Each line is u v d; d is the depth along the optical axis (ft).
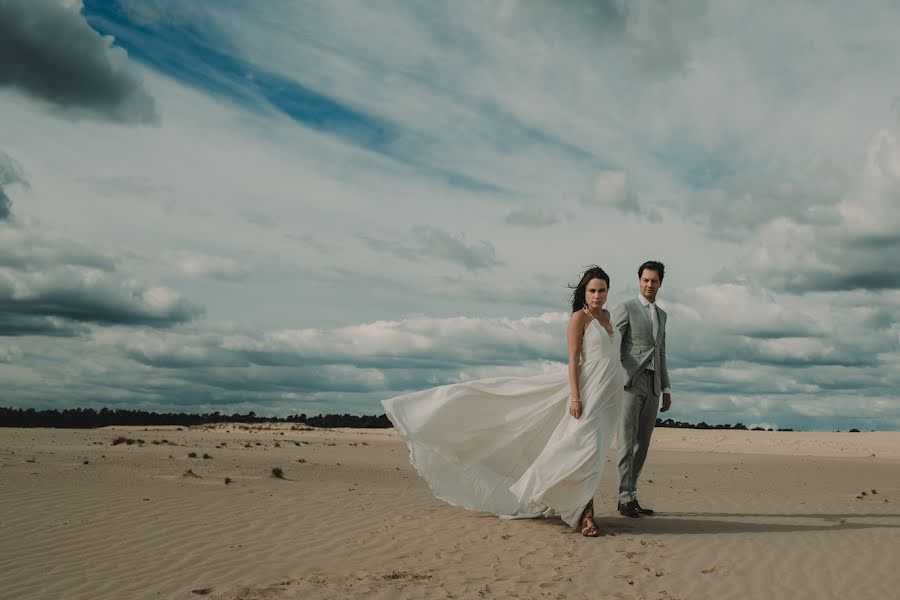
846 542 23.72
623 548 22.54
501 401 27.32
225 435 124.57
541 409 27.14
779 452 99.14
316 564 20.51
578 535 24.50
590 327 25.43
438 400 27.09
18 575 18.98
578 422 25.02
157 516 27.04
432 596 17.28
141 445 71.46
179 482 36.96
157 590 17.81
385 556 21.48
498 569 19.94
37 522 25.40
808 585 18.61
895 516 29.50
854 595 17.79
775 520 28.12
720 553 21.98
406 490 37.27
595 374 25.22
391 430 180.75
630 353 28.96
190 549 22.15
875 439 126.93
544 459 24.39
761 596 17.63
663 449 105.40
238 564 20.44
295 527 25.63
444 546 22.81
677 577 19.22
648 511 29.09
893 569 20.22
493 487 27.04
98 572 19.43
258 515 27.76
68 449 60.75
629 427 28.89
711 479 47.14
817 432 144.56
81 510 27.78
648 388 28.91
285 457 60.18
